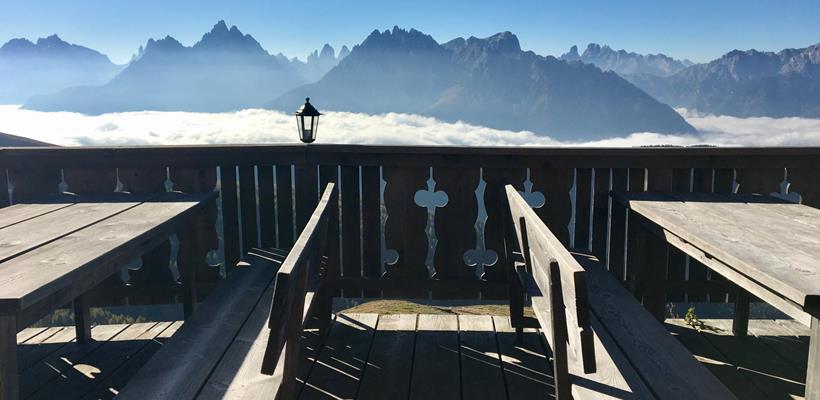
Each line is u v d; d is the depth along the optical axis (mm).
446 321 4363
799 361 3816
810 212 3775
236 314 3123
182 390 2305
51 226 3320
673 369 2490
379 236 4531
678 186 4582
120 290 4535
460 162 4438
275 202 4605
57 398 3285
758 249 2820
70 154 4520
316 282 3527
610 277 3785
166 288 4543
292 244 4641
